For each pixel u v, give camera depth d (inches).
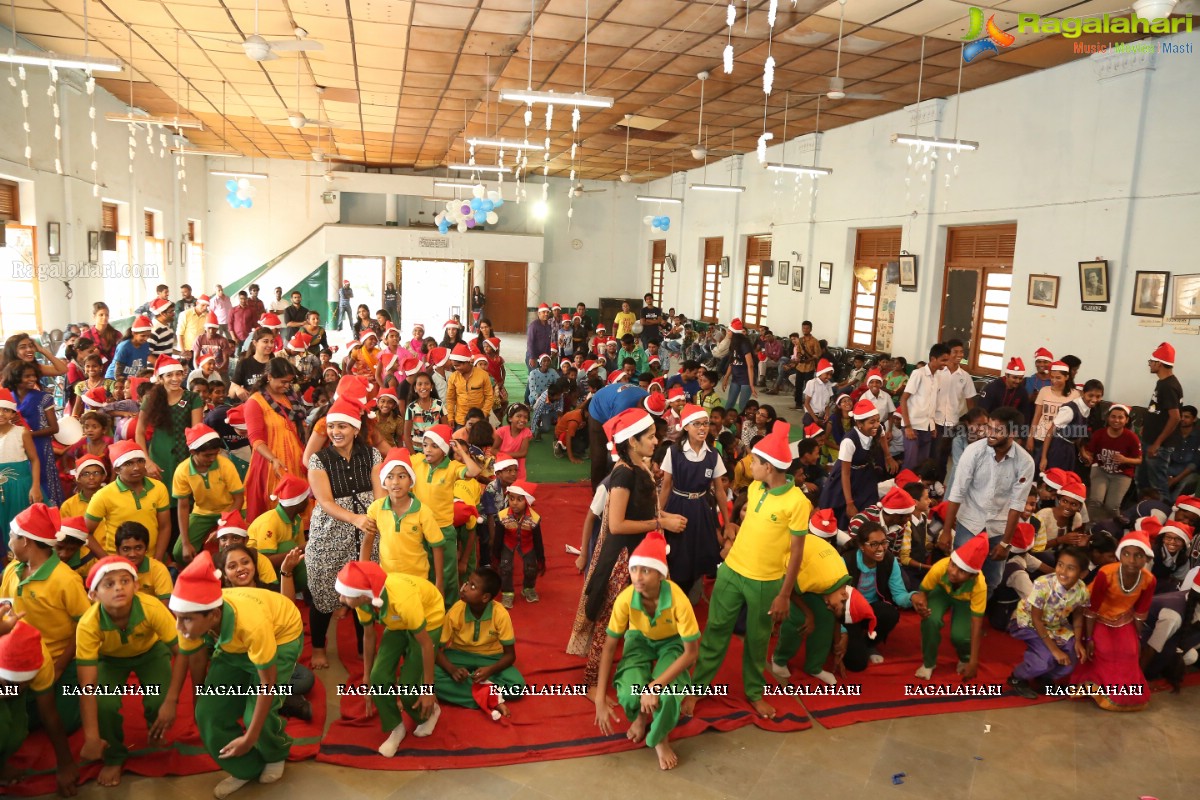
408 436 250.7
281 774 126.5
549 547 237.9
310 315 445.7
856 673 169.9
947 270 436.1
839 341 528.1
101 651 124.5
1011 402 292.7
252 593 121.4
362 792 124.0
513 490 191.0
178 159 692.7
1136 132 313.9
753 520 145.5
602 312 896.9
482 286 901.8
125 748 126.2
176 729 136.3
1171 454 275.7
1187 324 297.9
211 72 433.1
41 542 126.3
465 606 153.7
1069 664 159.0
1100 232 329.7
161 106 541.6
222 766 120.7
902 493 186.9
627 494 148.5
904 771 135.5
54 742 119.3
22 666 109.7
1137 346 317.1
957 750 142.6
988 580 189.3
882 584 179.0
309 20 332.2
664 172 810.2
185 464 180.1
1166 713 159.6
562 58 382.3
